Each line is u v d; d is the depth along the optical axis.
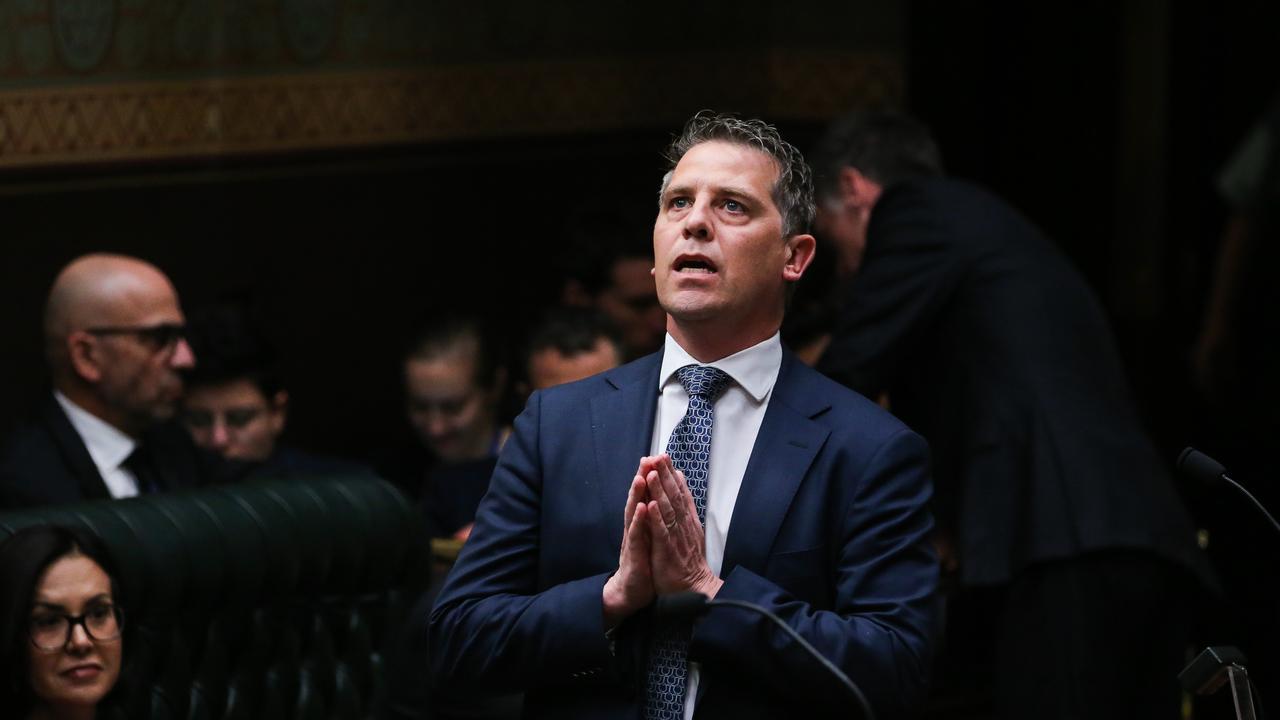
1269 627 14.16
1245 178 18.12
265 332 17.47
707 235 7.72
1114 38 20.00
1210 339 18.33
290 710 10.26
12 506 12.55
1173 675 12.60
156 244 16.56
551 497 7.86
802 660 7.28
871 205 13.58
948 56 19.81
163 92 16.59
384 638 10.77
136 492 13.11
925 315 12.79
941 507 12.94
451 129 18.69
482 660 7.60
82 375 12.95
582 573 7.70
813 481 7.70
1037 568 12.36
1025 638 12.39
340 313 17.98
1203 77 19.80
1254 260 18.11
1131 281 20.55
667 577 7.36
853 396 7.98
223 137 17.06
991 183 20.00
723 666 7.37
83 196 16.02
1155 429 19.81
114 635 9.28
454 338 15.02
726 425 7.86
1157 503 12.46
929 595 7.64
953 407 12.86
